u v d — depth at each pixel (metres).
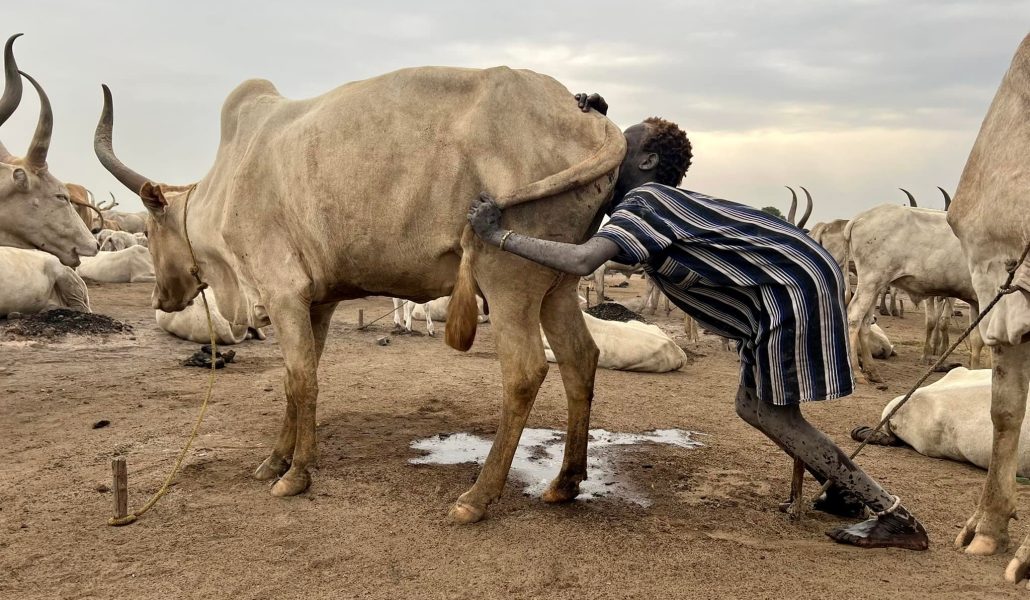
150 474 4.94
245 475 4.96
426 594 3.40
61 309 10.75
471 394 7.73
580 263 3.69
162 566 3.63
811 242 3.83
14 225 9.00
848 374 3.75
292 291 4.67
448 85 4.44
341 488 4.73
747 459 5.71
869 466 5.59
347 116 4.51
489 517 4.30
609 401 7.73
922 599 3.38
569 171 4.04
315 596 3.37
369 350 10.50
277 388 7.68
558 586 3.48
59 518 4.20
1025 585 3.51
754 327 3.86
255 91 5.36
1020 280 3.54
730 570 3.65
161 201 5.54
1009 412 3.89
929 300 11.97
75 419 6.31
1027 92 3.73
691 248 3.82
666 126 4.34
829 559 3.80
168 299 6.06
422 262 4.40
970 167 4.01
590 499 4.70
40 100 8.80
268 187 4.77
